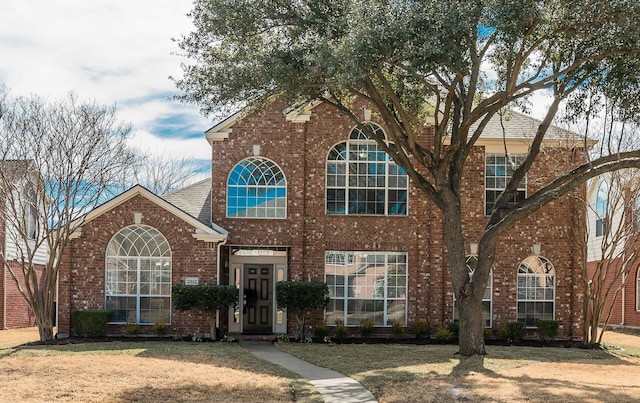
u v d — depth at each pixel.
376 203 25.95
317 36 17.98
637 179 25.16
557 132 26.08
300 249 25.50
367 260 25.89
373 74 19.70
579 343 25.11
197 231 24.75
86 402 13.66
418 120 24.12
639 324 33.41
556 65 20.86
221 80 19.02
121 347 21.83
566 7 17.36
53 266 24.47
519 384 15.73
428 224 25.89
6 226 27.69
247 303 26.31
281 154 25.83
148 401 13.92
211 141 25.92
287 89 18.67
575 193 25.66
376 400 14.27
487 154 26.19
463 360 19.69
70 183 24.41
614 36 17.73
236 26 18.52
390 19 16.28
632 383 16.33
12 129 27.17
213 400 14.10
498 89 21.98
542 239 26.00
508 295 25.77
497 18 16.03
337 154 25.98
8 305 30.77
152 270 24.97
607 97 20.48
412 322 25.64
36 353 20.25
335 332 24.80
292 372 17.88
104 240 24.88
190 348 21.86
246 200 25.78
